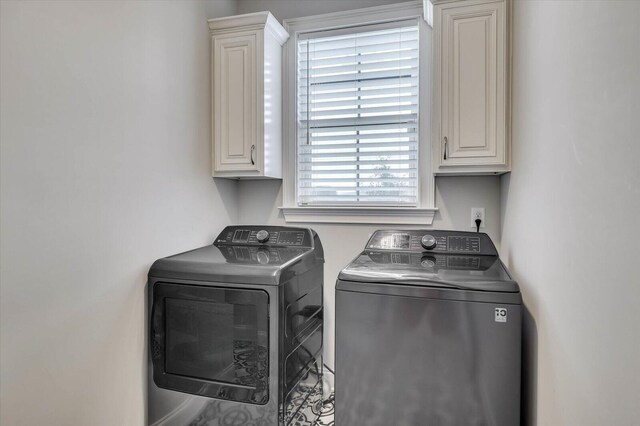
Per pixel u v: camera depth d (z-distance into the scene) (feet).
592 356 2.65
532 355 4.36
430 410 4.25
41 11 3.86
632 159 2.11
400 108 7.25
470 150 5.82
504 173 6.15
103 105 4.65
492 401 4.07
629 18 2.15
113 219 4.81
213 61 7.06
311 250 6.18
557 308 3.45
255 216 8.06
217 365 4.93
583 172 2.85
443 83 5.91
